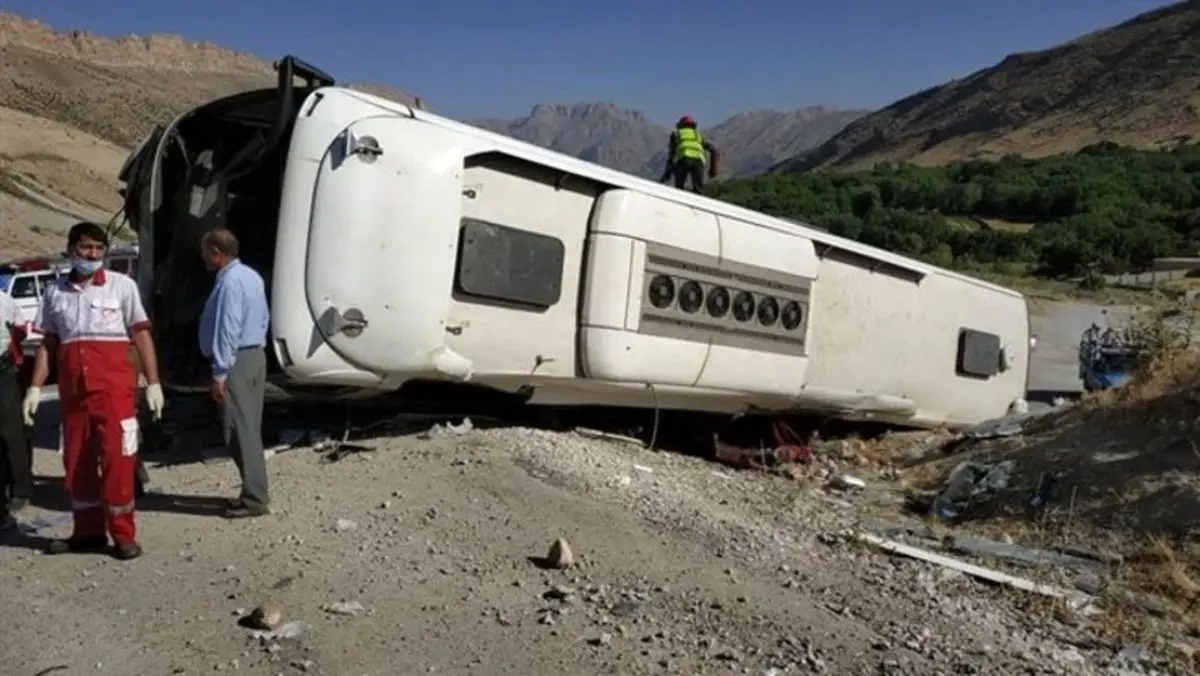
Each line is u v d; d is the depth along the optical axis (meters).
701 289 9.52
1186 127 136.88
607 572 6.24
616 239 8.86
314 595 5.70
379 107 7.88
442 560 6.24
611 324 8.85
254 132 9.30
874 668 5.32
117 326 6.12
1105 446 9.12
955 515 9.10
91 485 6.20
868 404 11.71
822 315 11.00
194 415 9.71
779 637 5.59
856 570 6.93
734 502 8.42
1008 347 13.76
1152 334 11.28
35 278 20.31
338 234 7.57
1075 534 8.20
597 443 9.27
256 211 9.23
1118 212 64.50
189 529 6.59
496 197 8.31
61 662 4.93
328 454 8.16
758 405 10.84
